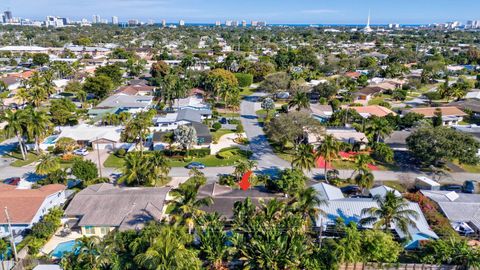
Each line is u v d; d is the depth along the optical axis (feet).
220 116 366.63
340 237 155.94
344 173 235.61
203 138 278.46
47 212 175.83
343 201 176.14
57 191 183.93
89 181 206.49
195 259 126.52
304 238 144.97
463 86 435.53
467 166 250.98
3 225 160.66
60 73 531.50
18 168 238.07
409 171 240.32
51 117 323.16
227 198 180.96
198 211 148.05
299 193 156.97
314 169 241.14
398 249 143.95
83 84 428.56
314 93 428.15
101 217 163.63
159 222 153.07
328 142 212.23
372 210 153.38
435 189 206.39
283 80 424.05
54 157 222.28
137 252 128.16
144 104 379.76
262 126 335.47
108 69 488.85
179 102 393.91
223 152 262.47
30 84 422.41
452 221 170.91
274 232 139.23
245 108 404.36
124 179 200.13
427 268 141.79
